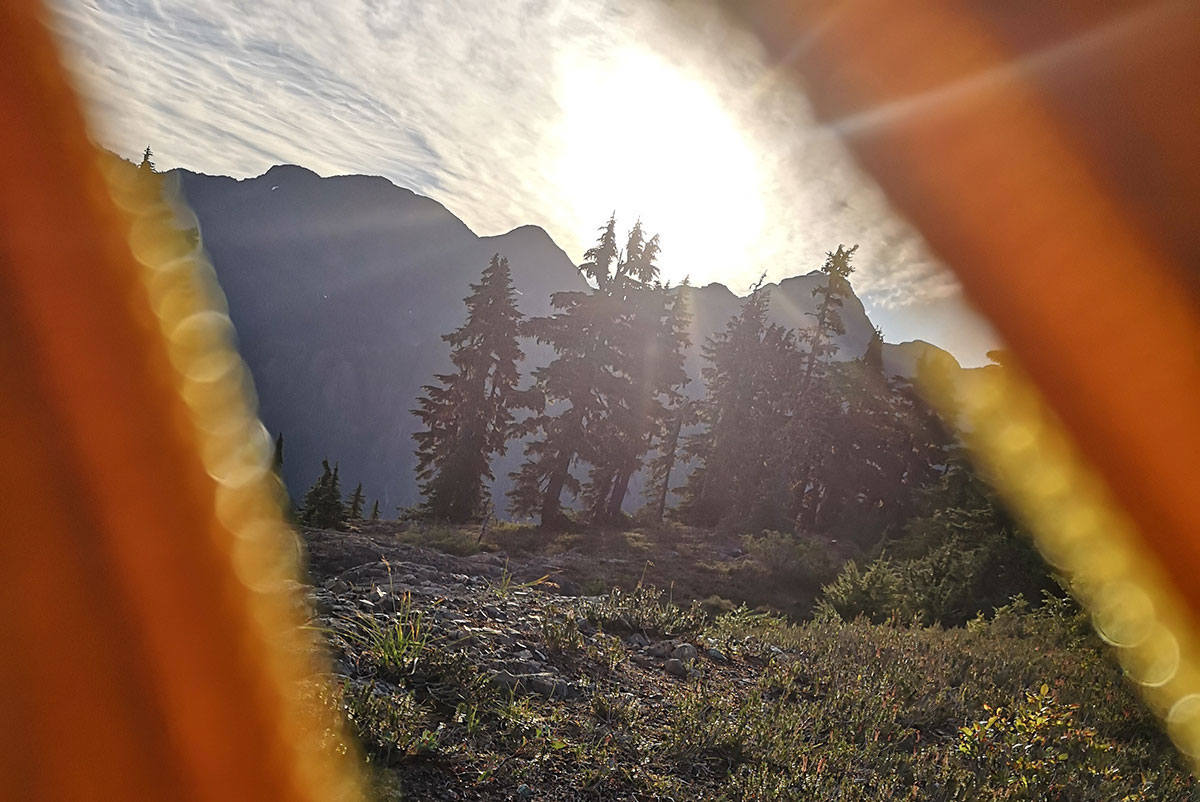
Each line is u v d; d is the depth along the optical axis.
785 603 25.20
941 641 10.25
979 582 18.09
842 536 48.78
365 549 12.84
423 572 8.99
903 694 6.98
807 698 6.81
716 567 27.88
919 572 19.69
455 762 4.21
